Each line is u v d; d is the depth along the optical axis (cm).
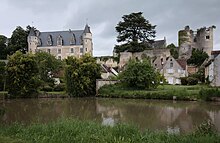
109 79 5803
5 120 2586
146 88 5438
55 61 7069
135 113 3106
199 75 6488
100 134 1498
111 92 5497
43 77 6619
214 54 5909
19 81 5431
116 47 8444
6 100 5078
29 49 9850
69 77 5666
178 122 2462
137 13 7988
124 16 8012
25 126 1900
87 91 5762
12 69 5416
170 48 8575
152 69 5516
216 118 2658
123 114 3038
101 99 5066
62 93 5666
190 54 8169
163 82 6512
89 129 1592
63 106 3953
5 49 9756
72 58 5784
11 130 1612
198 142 1258
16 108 3725
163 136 1458
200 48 8219
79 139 1407
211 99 4272
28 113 3156
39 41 10131
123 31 8100
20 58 5525
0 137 1406
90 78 5775
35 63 5669
